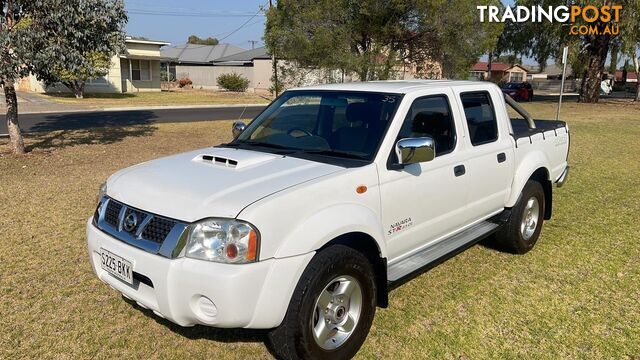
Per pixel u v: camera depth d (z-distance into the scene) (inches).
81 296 161.3
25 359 128.3
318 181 120.7
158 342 136.9
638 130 657.6
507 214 193.2
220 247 106.5
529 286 172.9
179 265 107.7
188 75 2043.6
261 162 136.2
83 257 192.5
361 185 128.7
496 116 185.3
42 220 237.1
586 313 154.0
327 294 120.6
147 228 115.7
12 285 168.1
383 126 142.2
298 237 112.1
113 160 404.8
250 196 112.3
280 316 111.7
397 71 647.8
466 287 171.8
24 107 901.8
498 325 146.7
